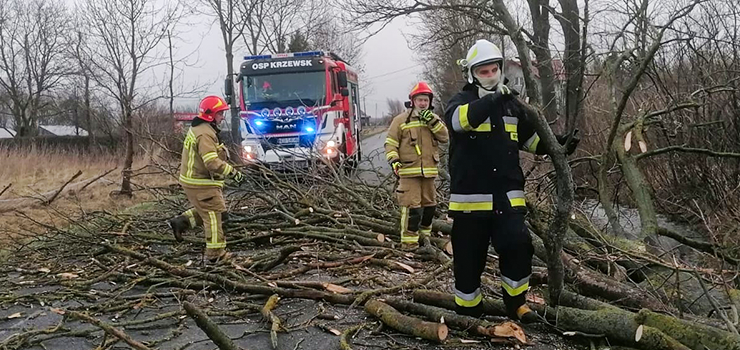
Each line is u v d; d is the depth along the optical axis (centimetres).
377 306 450
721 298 476
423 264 614
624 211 838
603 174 657
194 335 437
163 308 501
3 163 1658
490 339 407
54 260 671
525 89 429
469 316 425
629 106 898
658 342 359
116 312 491
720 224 641
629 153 684
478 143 387
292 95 1376
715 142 773
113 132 1861
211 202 613
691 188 808
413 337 419
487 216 390
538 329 423
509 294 404
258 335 435
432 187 662
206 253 620
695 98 778
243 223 754
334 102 1388
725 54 814
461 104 380
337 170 949
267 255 624
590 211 866
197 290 540
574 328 397
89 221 801
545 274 501
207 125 613
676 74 829
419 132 648
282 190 835
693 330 360
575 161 755
